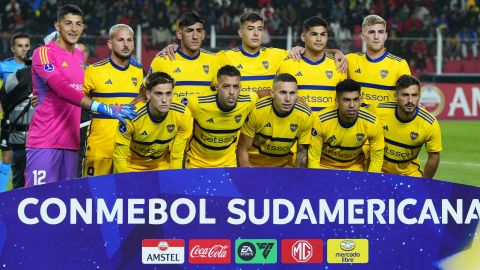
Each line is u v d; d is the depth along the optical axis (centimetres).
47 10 2719
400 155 839
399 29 2836
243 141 819
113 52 864
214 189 593
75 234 584
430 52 2462
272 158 838
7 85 947
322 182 599
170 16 2791
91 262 586
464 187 605
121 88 865
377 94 923
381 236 604
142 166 815
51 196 582
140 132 766
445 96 2412
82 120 962
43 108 781
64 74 771
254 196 595
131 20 2758
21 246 581
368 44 912
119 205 587
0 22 2712
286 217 598
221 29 2756
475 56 2511
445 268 608
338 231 602
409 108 787
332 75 898
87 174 877
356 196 602
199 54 903
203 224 593
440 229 606
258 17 886
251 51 905
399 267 606
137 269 590
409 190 604
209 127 800
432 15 2889
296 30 2802
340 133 800
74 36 773
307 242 600
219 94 754
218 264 596
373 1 2902
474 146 1806
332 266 602
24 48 1070
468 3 2966
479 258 609
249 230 596
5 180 1022
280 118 795
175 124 772
